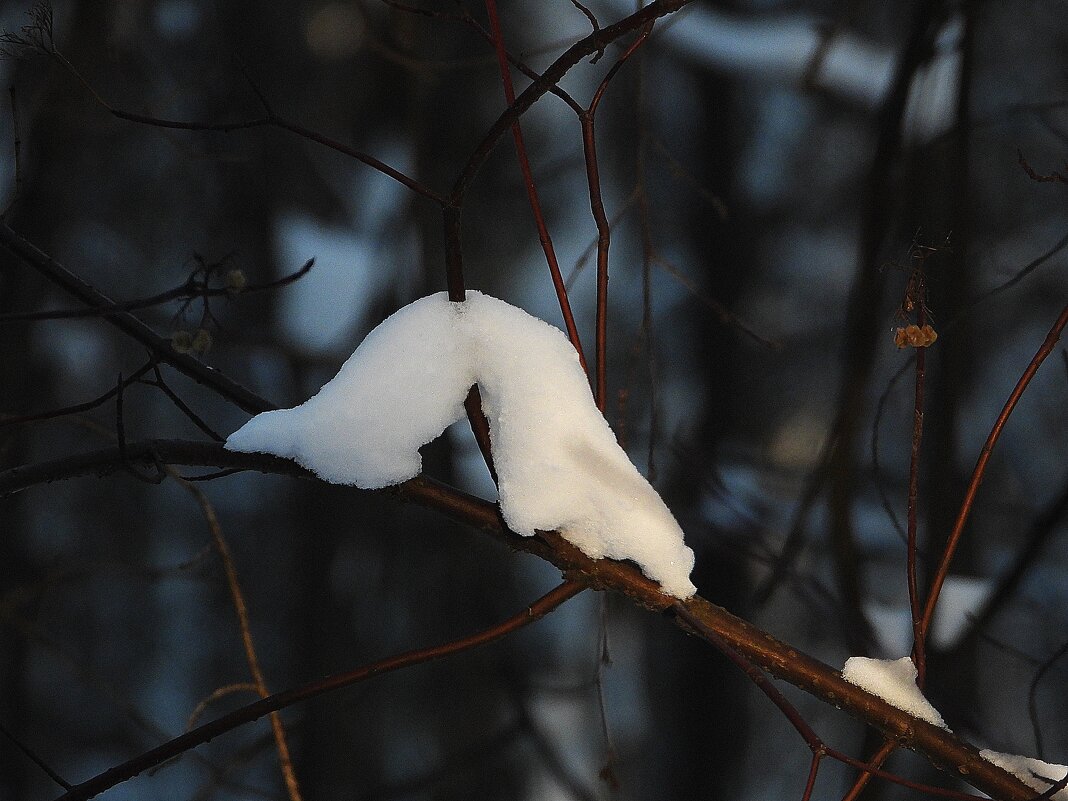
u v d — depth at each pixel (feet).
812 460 28.89
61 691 35.50
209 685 36.37
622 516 11.57
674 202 30.94
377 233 25.89
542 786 23.57
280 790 25.14
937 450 14.19
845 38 22.65
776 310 30.89
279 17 28.22
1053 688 25.27
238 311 26.58
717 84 30.48
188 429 34.40
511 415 11.58
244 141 27.81
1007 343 29.27
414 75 22.93
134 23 25.27
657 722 27.78
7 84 18.98
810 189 31.37
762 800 28.19
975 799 11.42
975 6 14.19
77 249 30.55
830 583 18.39
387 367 11.61
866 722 11.63
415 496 11.67
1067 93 27.78
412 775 23.75
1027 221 28.53
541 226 11.74
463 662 23.82
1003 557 24.75
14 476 11.71
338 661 25.23
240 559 35.76
